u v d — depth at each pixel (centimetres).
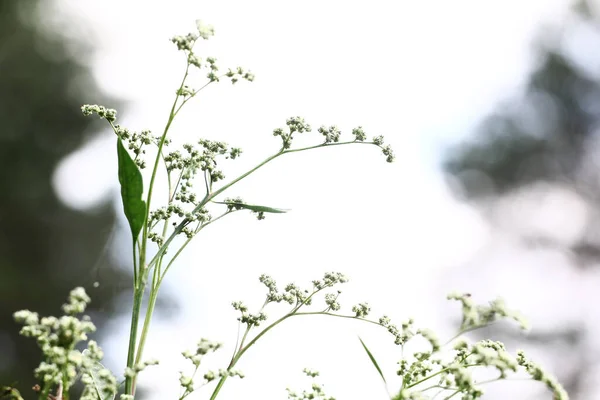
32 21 1544
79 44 1583
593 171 2050
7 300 1280
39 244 1358
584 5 2127
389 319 144
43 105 1488
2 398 140
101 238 1355
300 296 150
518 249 1955
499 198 2042
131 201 139
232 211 156
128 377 135
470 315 122
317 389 136
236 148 158
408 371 136
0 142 1417
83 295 116
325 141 160
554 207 1988
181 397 128
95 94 1550
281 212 154
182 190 154
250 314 148
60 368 117
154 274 146
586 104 2097
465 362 146
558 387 128
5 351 1084
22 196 1379
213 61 143
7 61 1485
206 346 128
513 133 2081
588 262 1934
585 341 1730
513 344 1560
